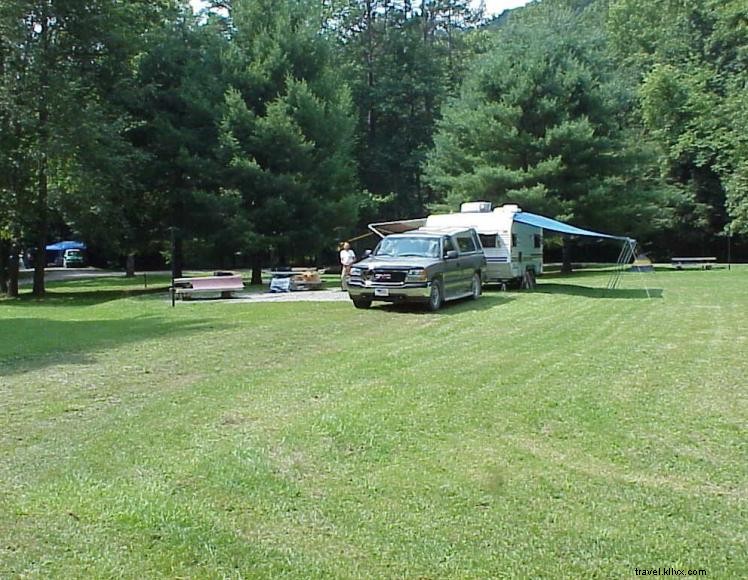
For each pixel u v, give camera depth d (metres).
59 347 11.09
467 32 51.34
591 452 5.63
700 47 40.56
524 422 6.47
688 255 45.41
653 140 40.41
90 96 26.69
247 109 28.23
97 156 25.11
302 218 29.25
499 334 12.12
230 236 28.27
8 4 23.75
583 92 33.88
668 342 11.09
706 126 35.97
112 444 5.97
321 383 8.22
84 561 3.87
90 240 29.19
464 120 34.44
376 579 3.67
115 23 26.17
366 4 47.72
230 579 3.68
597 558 3.86
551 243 36.47
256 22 30.45
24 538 4.15
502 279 21.95
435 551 3.95
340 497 4.74
